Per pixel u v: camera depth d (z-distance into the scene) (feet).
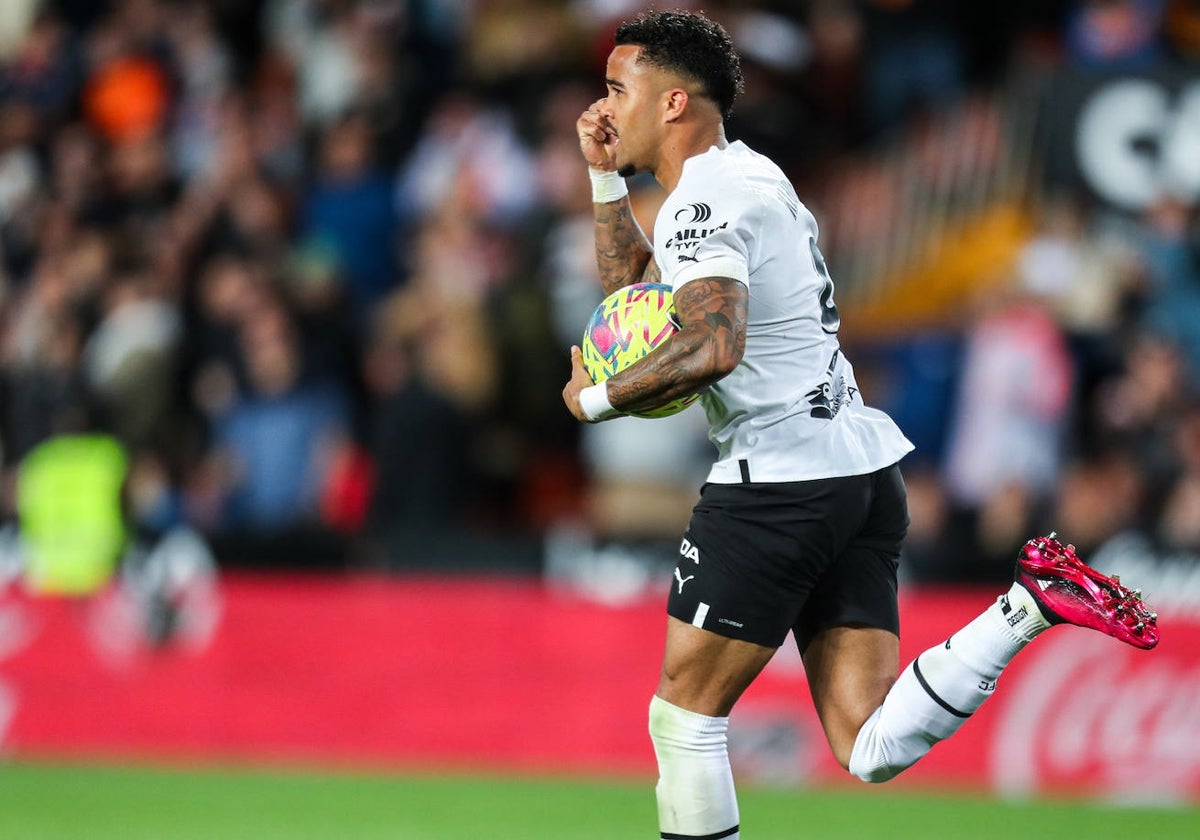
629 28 51.44
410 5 146.82
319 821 84.17
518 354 117.70
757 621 49.42
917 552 102.27
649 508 109.50
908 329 123.24
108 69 154.10
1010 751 96.99
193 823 83.30
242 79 155.74
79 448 111.34
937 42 134.72
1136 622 46.93
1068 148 117.91
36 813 85.61
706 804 49.80
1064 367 111.55
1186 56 129.59
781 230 49.29
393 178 138.51
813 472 49.29
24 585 111.14
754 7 134.00
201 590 108.78
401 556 107.76
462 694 104.99
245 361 119.55
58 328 128.98
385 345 122.42
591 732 102.99
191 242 132.98
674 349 46.19
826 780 97.91
